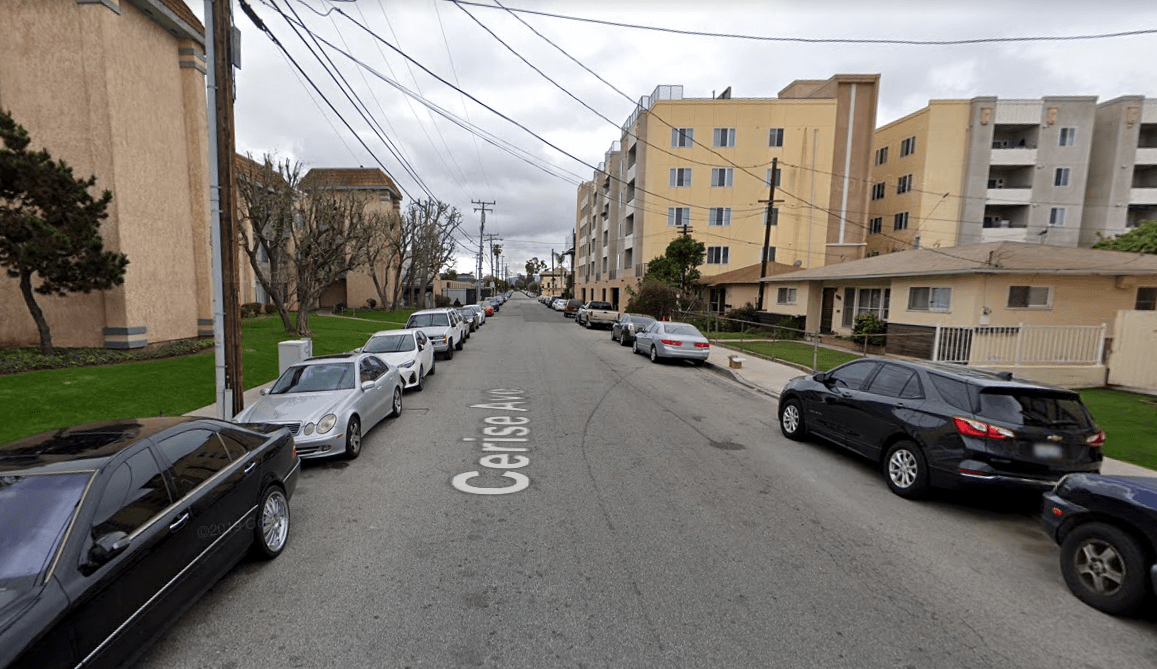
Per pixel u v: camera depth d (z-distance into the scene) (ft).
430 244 151.64
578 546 14.89
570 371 48.57
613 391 39.06
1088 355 42.27
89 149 43.42
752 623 11.48
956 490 17.58
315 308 137.08
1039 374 41.04
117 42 44.32
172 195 51.49
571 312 148.15
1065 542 13.33
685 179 128.26
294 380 25.73
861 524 16.88
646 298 97.71
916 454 18.75
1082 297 49.55
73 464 10.07
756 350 63.77
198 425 13.17
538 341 77.36
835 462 23.36
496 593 12.48
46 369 36.76
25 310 44.37
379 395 27.14
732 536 15.74
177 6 50.29
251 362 46.96
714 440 26.45
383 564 13.83
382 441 25.64
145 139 47.67
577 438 26.27
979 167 124.36
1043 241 124.36
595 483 19.98
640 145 132.05
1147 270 45.83
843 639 10.99
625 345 73.46
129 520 9.86
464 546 14.84
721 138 127.34
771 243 128.16
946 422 17.97
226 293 25.61
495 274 369.30
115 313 45.29
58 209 37.06
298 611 11.75
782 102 125.80
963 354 44.83
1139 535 11.96
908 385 20.35
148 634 9.74
